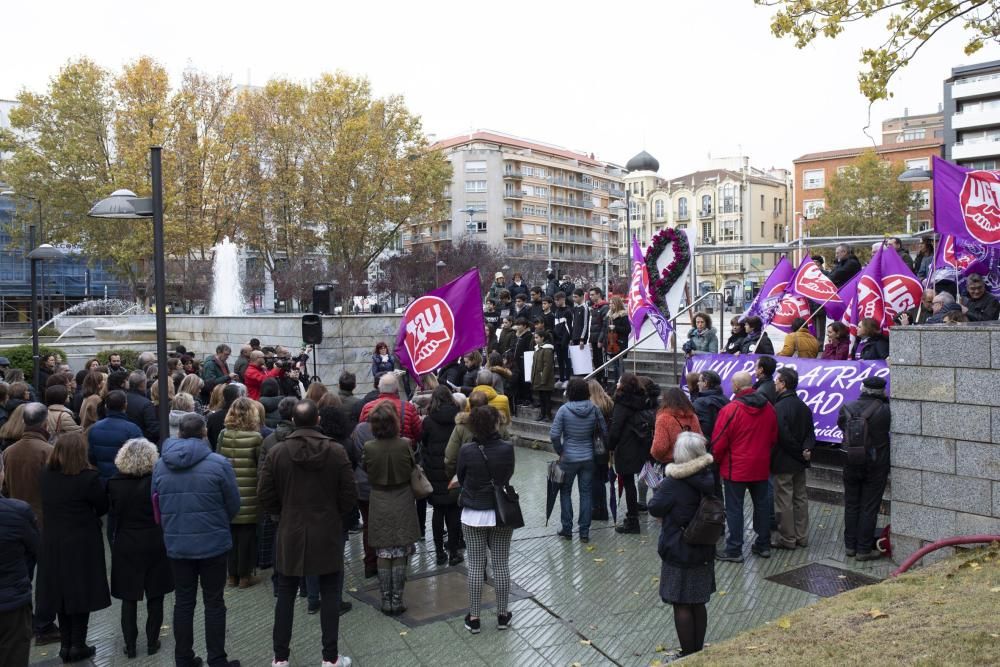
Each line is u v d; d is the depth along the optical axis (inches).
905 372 286.4
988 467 263.3
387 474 249.0
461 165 3718.0
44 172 1592.0
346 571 302.0
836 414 382.0
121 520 230.7
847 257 491.8
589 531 342.0
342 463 213.9
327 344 655.8
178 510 210.5
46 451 264.5
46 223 1638.8
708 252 736.3
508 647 227.1
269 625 252.8
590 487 327.6
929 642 185.6
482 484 235.3
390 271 2337.6
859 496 295.1
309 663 220.8
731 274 3373.5
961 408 270.2
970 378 267.4
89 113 1599.4
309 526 208.8
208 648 214.7
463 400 308.7
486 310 680.4
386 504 251.4
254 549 290.2
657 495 203.0
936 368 277.0
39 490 260.8
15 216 1672.0
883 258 423.8
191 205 1608.0
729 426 291.4
